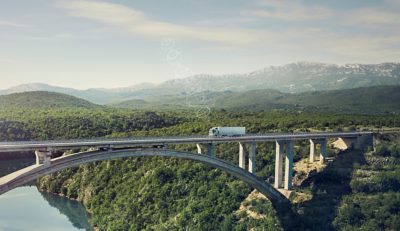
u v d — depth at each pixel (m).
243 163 98.62
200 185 104.69
